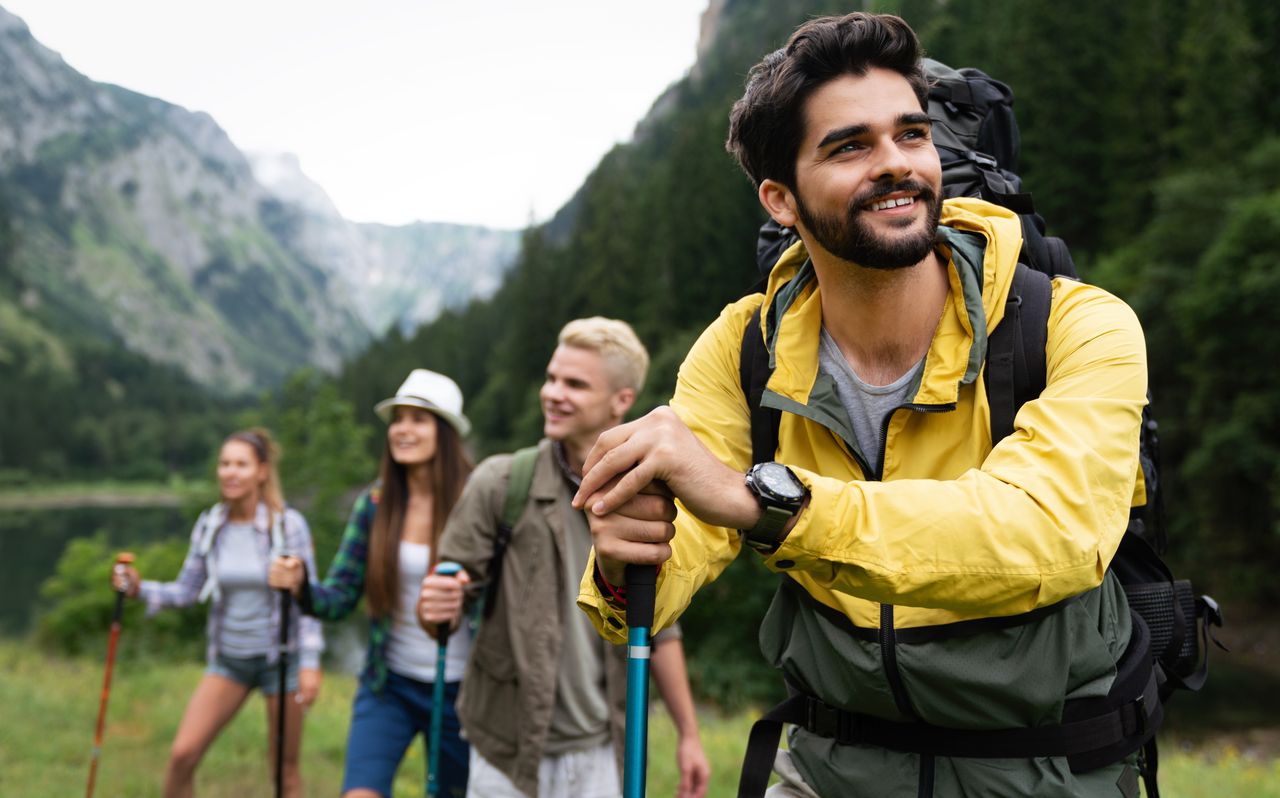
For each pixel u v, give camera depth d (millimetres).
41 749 6969
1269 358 28234
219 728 4371
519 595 2842
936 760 1316
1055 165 46219
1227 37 42750
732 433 1520
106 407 167000
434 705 3086
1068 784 1265
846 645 1319
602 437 1190
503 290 105688
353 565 3703
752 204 56656
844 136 1266
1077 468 1115
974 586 1079
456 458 3635
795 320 1416
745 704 18609
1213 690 19938
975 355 1286
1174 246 33719
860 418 1390
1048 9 50031
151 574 19375
